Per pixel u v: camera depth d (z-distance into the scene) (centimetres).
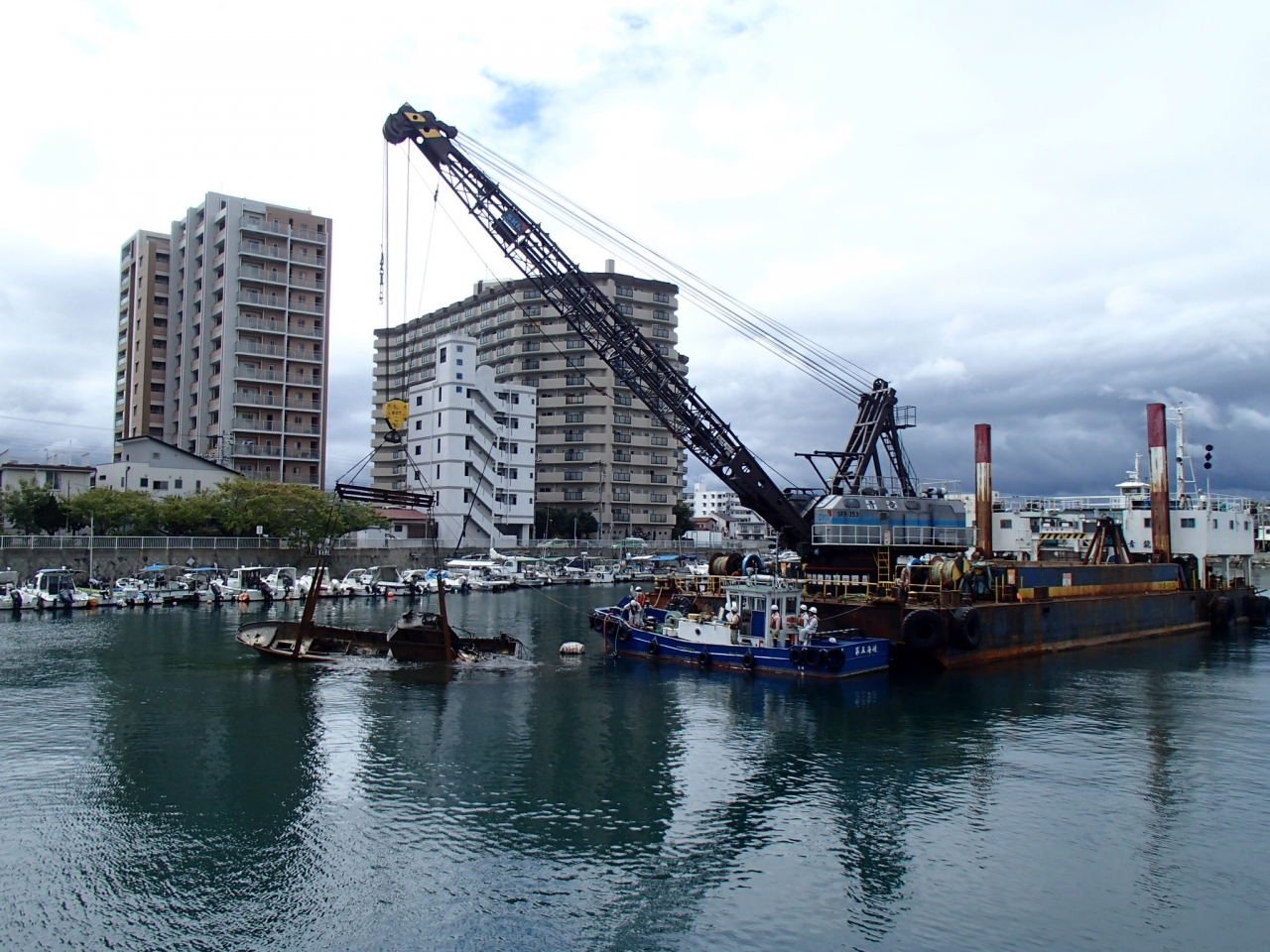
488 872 1944
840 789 2494
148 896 1816
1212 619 6328
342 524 8731
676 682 3947
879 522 5266
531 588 9838
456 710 3375
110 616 6219
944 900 1833
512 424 11862
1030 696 3725
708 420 5181
